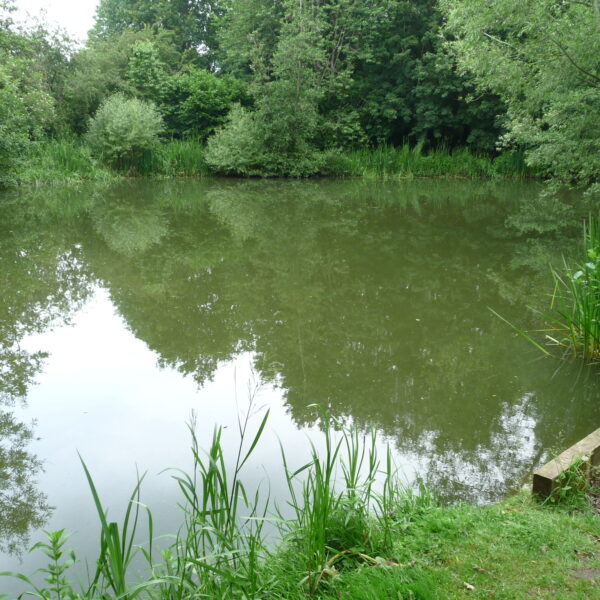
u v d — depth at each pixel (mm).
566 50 9930
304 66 24281
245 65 29750
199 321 6812
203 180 23531
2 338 6227
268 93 24047
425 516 2795
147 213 14938
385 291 8016
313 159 24984
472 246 10875
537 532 2564
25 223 13258
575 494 2951
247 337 6273
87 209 15500
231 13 30094
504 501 3047
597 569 2314
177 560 2238
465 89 26156
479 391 4895
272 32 28250
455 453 3895
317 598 2203
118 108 23047
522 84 11000
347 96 28062
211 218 14195
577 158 10930
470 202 17375
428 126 27219
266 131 23938
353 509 2582
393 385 5035
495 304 7383
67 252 10422
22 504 3336
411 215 14742
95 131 23281
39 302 7508
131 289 8148
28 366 5480
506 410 4547
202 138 27094
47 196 18016
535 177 24641
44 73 24000
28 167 20750
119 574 1967
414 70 27016
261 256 10180
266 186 21641
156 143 24312
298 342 6117
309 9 26188
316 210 15609
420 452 3900
